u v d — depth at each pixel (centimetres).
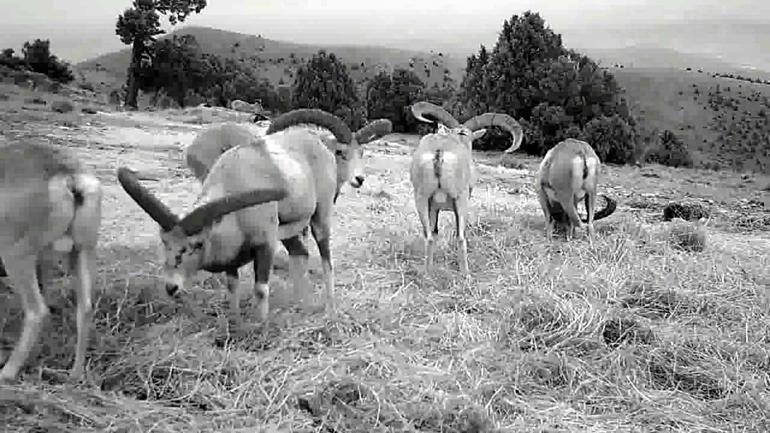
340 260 1073
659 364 789
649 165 3519
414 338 812
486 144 3603
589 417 679
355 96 5184
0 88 3609
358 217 1331
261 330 784
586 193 1216
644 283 1001
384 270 1036
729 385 748
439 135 1059
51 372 665
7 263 638
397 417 645
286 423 628
